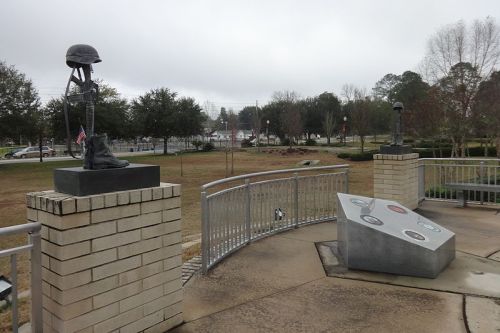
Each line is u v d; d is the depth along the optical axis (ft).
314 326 10.74
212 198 15.24
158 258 10.18
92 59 9.62
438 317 11.05
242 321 11.08
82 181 8.72
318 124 192.85
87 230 8.66
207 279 14.10
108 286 9.09
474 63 77.36
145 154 150.51
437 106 77.15
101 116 124.16
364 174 76.59
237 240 17.31
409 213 16.99
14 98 111.86
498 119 71.00
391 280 13.75
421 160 28.40
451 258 15.40
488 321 10.74
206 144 165.27
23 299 15.85
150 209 9.95
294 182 21.16
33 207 8.99
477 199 30.22
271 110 191.62
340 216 16.48
